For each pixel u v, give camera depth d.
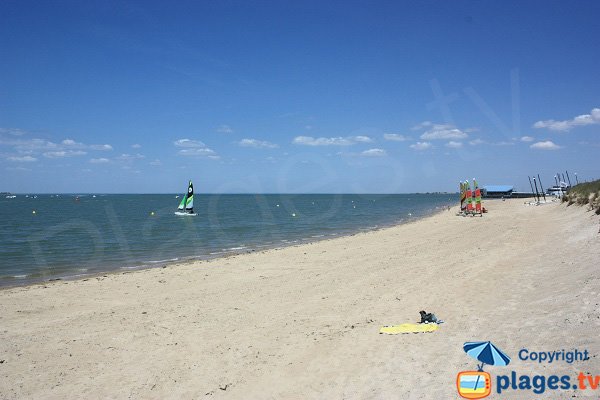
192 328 10.60
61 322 11.39
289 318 11.05
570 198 39.91
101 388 7.56
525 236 22.53
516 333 7.85
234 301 13.20
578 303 8.82
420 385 6.45
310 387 6.98
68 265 21.59
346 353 8.18
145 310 12.44
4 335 10.36
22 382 7.85
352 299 12.54
